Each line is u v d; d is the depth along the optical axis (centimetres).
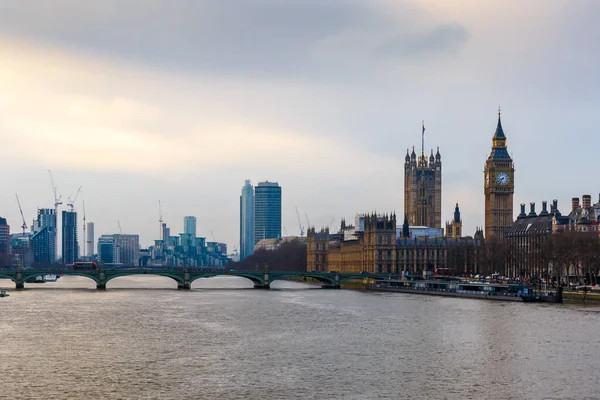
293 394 18500
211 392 18638
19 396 18300
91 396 18325
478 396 18462
